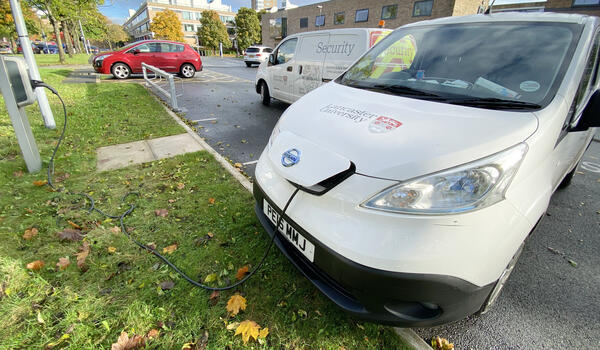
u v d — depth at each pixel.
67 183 3.41
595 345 1.85
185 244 2.51
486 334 1.90
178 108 7.05
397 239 1.39
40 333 1.74
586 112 1.90
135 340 1.71
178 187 3.40
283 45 7.36
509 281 2.34
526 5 19.47
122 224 2.71
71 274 2.15
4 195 3.09
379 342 1.79
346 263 1.47
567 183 3.84
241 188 3.44
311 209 1.67
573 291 2.27
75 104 7.00
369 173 1.50
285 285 2.14
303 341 1.77
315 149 1.73
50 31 44.50
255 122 6.56
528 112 1.68
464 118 1.67
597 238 2.92
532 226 1.63
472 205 1.39
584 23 2.15
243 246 2.51
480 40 2.34
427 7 24.16
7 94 3.24
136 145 4.68
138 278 2.15
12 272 2.11
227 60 31.86
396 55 2.69
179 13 83.00
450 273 1.39
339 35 5.79
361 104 2.07
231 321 1.87
